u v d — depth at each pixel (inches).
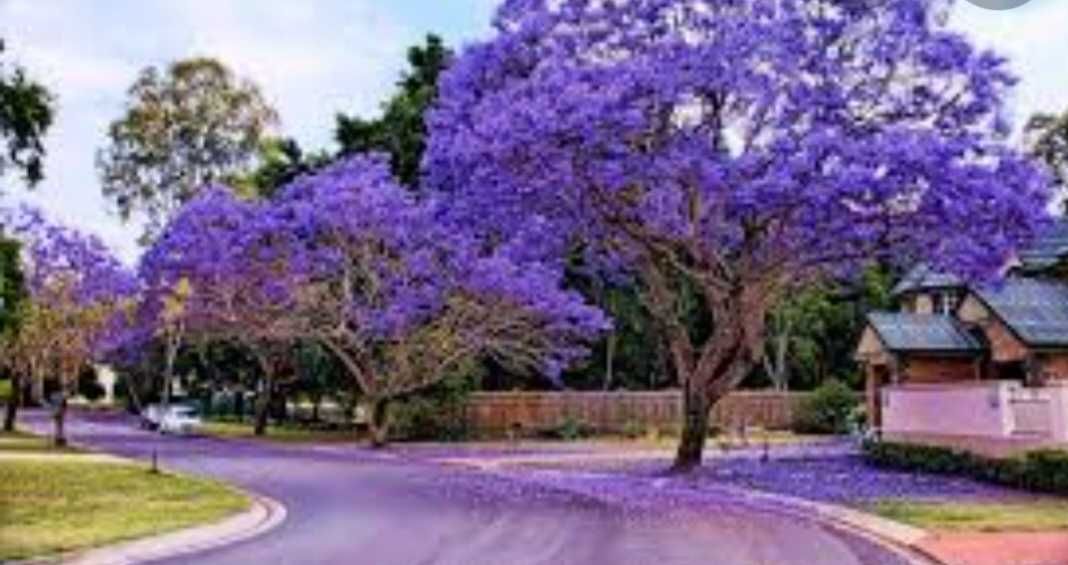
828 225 1284.4
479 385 2500.0
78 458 1513.3
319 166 2534.5
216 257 2062.0
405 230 1988.2
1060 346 1641.2
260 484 1253.7
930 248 1304.1
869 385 1921.8
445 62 2373.3
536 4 1379.2
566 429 2337.6
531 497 1129.4
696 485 1272.1
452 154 1306.6
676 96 1239.5
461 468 1539.1
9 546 743.7
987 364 1796.3
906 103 1316.4
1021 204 1238.9
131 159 3196.4
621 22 1336.1
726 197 1263.5
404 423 2267.5
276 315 2112.5
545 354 2121.1
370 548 773.9
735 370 1461.6
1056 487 1114.1
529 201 1336.1
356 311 2030.0
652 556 739.4
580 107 1226.0
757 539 829.8
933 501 1056.8
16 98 965.8
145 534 817.5
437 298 2003.0
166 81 3211.1
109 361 2504.9
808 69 1301.7
